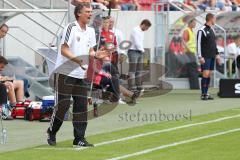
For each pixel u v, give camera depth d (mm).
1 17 43719
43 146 29500
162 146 29344
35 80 44562
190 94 52344
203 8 62094
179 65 57062
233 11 58312
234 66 57531
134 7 59219
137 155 27219
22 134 33062
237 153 27578
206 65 48375
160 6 58062
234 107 43750
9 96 38781
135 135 32344
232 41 58031
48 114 37500
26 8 46156
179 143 30078
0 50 48031
